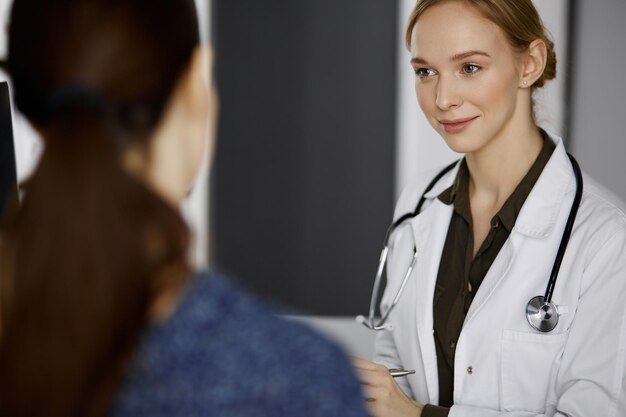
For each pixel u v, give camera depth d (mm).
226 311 509
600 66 2832
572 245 1149
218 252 3424
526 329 1141
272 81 3342
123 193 466
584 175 1259
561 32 2824
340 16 3287
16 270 469
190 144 545
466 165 1318
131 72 486
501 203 1242
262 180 3389
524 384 1141
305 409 484
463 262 1276
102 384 471
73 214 454
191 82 531
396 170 3326
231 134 3373
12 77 509
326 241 3400
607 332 1082
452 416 1134
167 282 495
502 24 1119
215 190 3396
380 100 3305
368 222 3371
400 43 3254
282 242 3414
